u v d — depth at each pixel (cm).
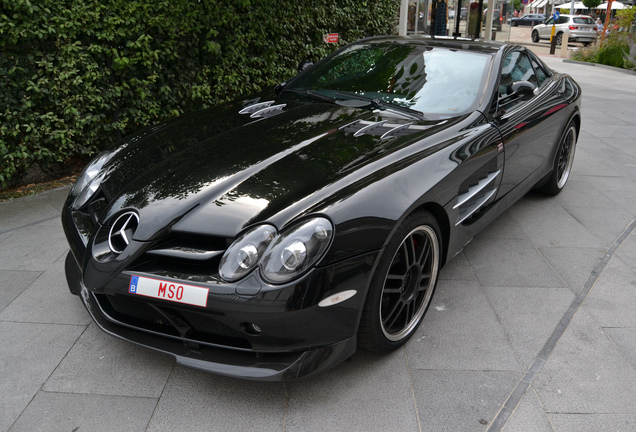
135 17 462
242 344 201
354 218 200
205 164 238
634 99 908
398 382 221
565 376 227
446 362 234
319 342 197
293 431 196
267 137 261
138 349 240
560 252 340
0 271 306
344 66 346
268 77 621
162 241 204
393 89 312
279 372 194
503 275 311
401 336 238
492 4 1288
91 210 242
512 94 318
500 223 385
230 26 548
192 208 209
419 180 228
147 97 499
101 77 461
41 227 367
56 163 471
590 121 720
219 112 318
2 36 391
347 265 195
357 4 762
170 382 220
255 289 185
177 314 202
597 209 412
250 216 200
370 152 240
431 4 1073
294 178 220
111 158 276
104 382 219
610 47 1605
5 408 204
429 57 330
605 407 210
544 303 282
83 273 215
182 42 508
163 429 196
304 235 190
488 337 252
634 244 353
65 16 421
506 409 207
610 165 528
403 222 216
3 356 234
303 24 655
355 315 203
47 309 270
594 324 265
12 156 414
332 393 214
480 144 275
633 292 295
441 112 291
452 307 277
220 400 211
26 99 414
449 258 267
